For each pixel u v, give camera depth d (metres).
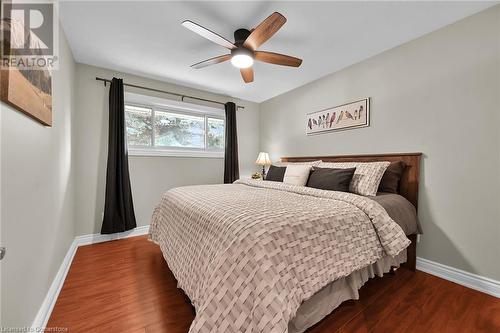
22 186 1.05
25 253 1.07
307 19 1.81
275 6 1.66
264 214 1.16
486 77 1.66
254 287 0.87
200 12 1.73
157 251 2.39
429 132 1.97
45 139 1.39
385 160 2.26
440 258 1.90
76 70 2.58
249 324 0.84
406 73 2.12
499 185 1.61
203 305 0.92
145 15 1.77
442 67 1.89
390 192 2.04
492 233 1.64
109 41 2.15
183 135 3.52
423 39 2.01
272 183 2.34
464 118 1.77
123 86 2.83
